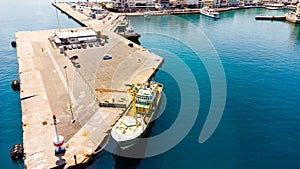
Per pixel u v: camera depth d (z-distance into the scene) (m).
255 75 78.12
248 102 61.53
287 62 90.69
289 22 180.38
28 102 53.66
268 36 132.88
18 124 52.62
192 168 40.72
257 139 48.12
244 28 154.62
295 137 48.75
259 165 41.66
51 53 88.50
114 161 40.59
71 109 50.81
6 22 165.62
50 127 44.84
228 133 49.59
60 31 115.81
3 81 74.81
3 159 41.94
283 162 42.28
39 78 66.38
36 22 168.88
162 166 40.88
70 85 62.50
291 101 62.34
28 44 99.38
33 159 37.19
